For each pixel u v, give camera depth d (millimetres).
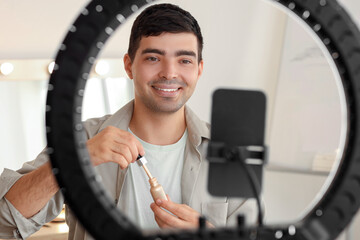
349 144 534
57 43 1803
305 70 1938
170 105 1144
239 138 569
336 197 534
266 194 2000
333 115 1936
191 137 1183
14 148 1787
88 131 1242
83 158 505
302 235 530
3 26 1770
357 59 524
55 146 497
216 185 574
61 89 494
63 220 1643
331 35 521
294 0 519
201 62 1229
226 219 1232
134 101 1228
